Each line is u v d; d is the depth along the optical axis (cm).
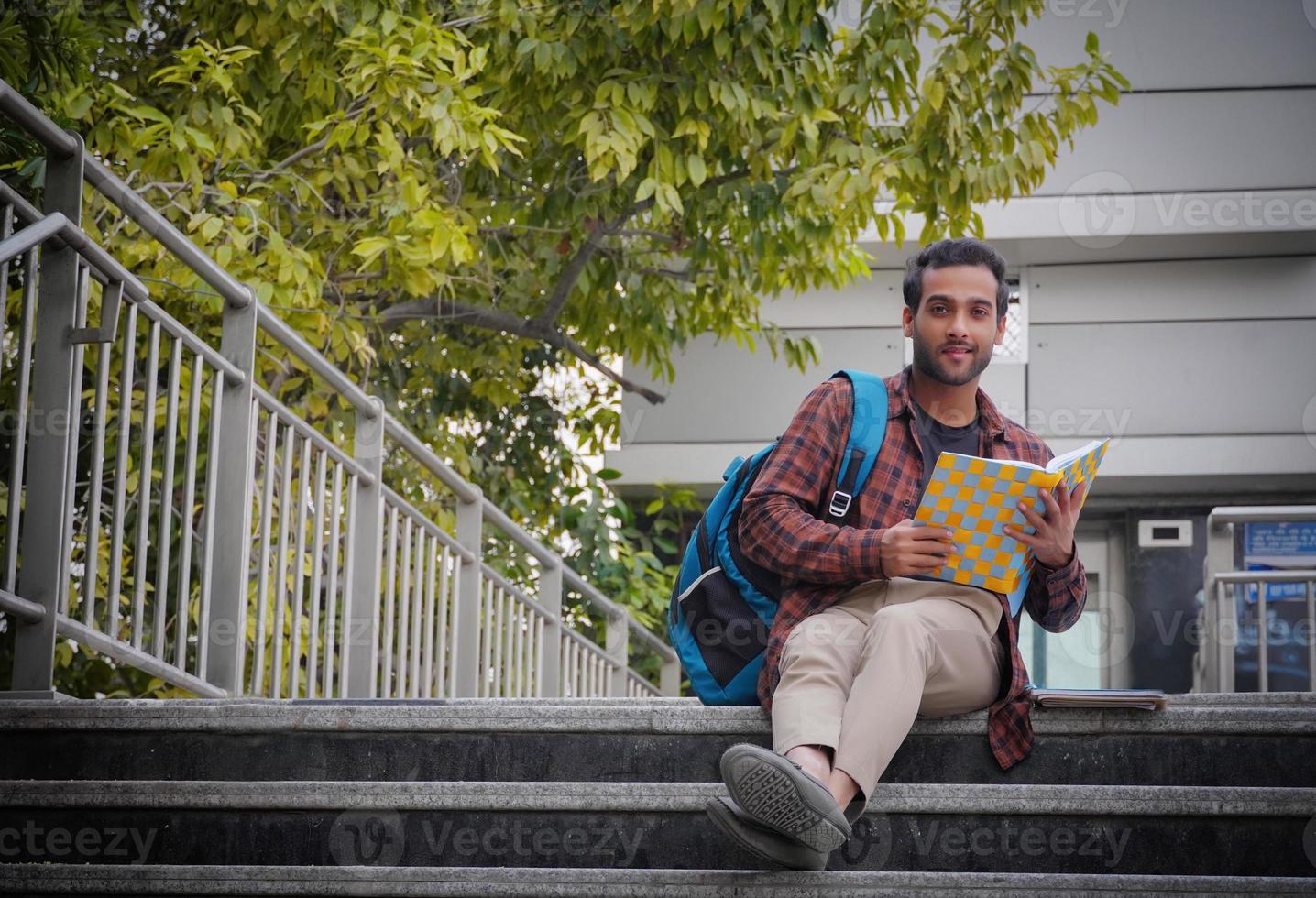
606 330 888
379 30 695
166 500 402
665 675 962
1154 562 1043
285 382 683
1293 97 1012
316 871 268
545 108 736
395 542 525
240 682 425
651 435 1087
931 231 775
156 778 310
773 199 783
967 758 289
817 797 246
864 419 310
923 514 286
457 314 820
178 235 409
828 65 728
